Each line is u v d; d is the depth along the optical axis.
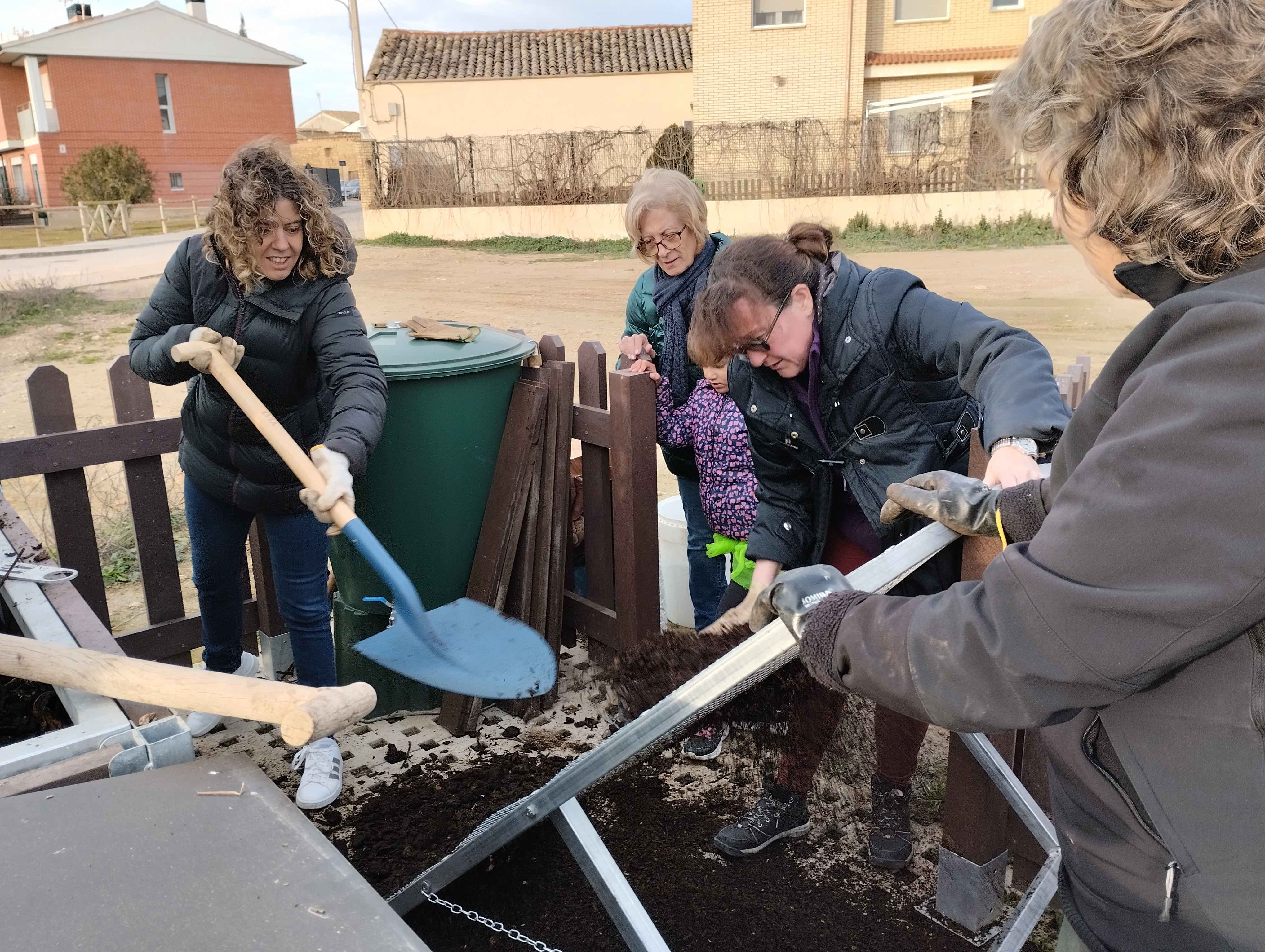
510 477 3.12
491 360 3.03
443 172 20.78
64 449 2.99
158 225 30.25
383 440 2.98
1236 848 0.90
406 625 2.12
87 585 3.13
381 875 2.38
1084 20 0.90
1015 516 1.37
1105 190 0.90
